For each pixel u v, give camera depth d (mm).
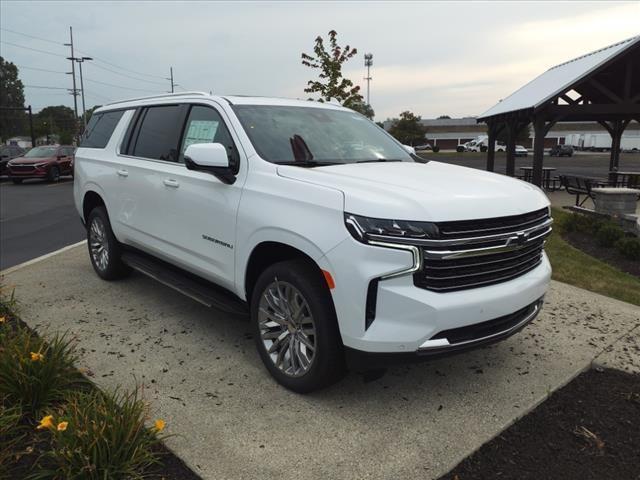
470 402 3422
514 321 3428
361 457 2857
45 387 3111
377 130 4977
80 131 59844
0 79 108750
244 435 3037
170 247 4633
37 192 20203
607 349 4238
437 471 2756
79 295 5520
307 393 3453
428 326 2920
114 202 5453
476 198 3150
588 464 2834
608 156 52969
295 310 3426
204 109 4469
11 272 6543
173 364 3912
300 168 3602
